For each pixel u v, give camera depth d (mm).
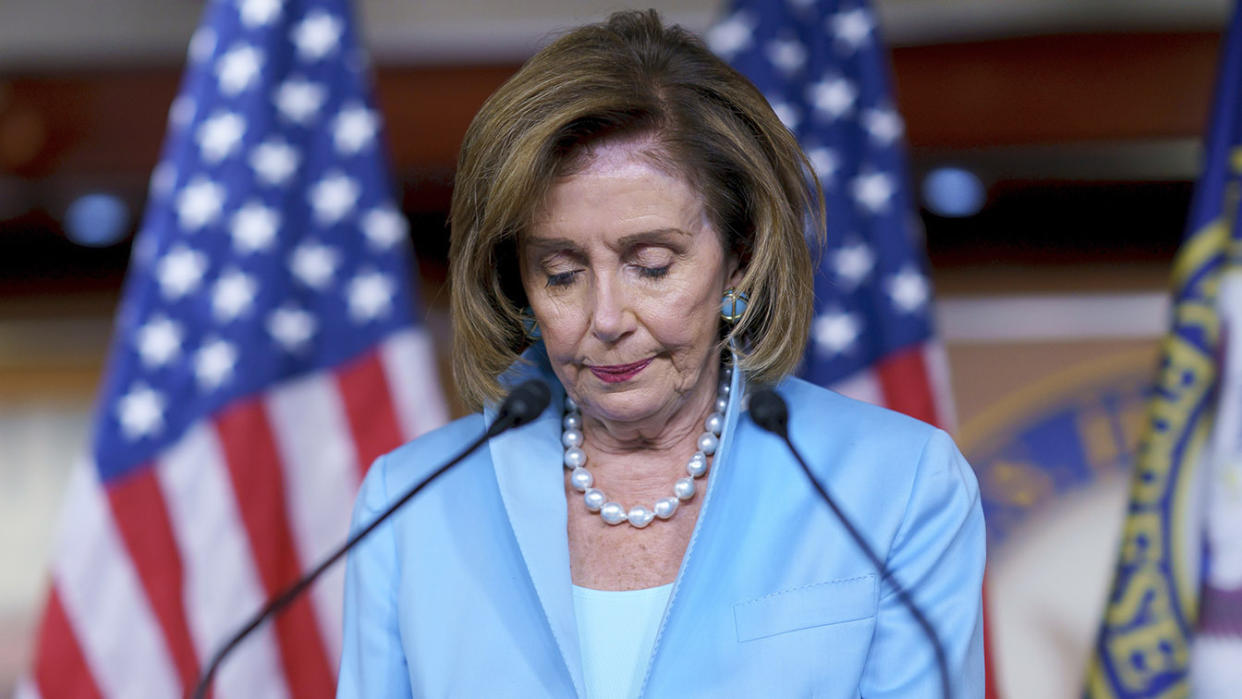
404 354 8289
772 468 4727
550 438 4934
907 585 4547
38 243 13633
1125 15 11812
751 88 4633
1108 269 13094
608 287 4402
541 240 4418
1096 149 12320
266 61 8109
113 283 14047
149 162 12672
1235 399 6984
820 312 8336
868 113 8414
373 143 8297
